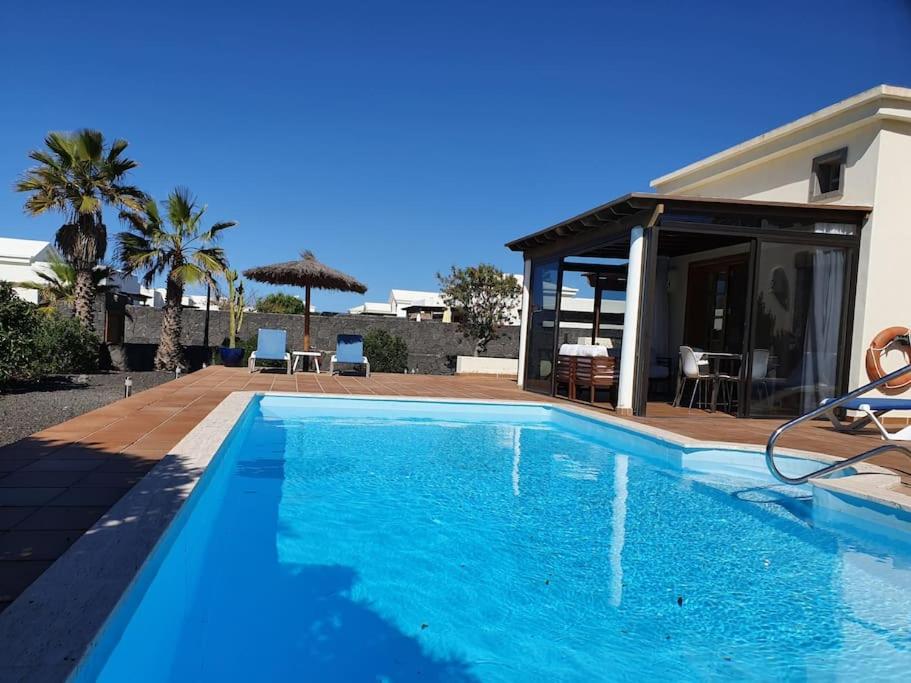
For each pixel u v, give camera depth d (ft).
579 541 13.14
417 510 14.97
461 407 31.48
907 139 26.89
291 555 11.76
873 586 11.09
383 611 9.55
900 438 21.98
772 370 27.66
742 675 8.03
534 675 7.90
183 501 10.55
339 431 25.61
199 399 26.71
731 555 12.54
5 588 7.13
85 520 9.78
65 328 41.06
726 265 33.91
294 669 7.79
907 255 27.30
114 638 6.44
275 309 124.26
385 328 67.62
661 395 37.93
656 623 9.46
